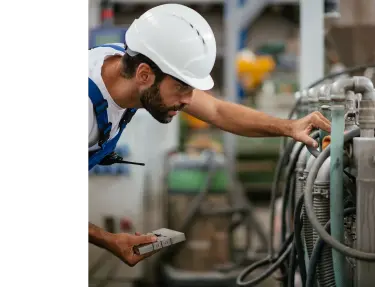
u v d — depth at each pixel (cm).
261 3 519
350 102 158
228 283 378
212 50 167
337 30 298
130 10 801
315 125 176
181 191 386
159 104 167
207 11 797
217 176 388
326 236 133
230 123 204
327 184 145
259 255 415
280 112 620
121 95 169
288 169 191
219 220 383
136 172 367
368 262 136
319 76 302
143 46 161
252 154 620
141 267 386
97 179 368
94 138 173
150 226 434
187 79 161
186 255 384
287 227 218
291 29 818
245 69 641
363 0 288
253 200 684
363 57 300
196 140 539
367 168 135
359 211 137
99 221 368
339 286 140
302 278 168
